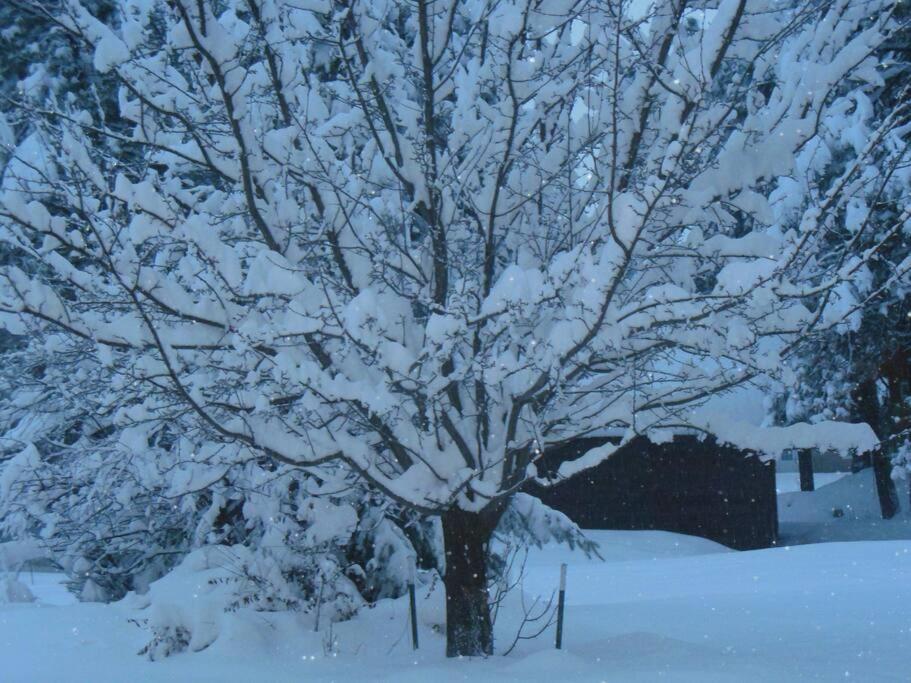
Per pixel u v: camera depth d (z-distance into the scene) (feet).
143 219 22.49
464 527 25.63
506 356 21.68
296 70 24.77
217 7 28.09
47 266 25.82
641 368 24.00
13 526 36.58
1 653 28.22
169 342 22.88
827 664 23.39
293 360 21.85
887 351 83.97
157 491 32.37
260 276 21.77
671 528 88.58
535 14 24.41
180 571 31.76
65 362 25.89
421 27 24.64
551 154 26.53
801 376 82.64
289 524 30.71
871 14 23.44
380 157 27.50
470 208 26.66
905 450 97.30
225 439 24.64
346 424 25.96
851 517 115.55
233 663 25.76
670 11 23.79
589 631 30.96
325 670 24.49
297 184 25.50
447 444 24.91
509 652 25.99
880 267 65.87
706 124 20.98
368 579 33.17
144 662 26.78
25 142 28.09
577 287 22.45
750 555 64.08
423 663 24.97
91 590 38.63
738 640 28.48
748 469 88.89
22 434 34.47
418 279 26.13
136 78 23.65
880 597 38.32
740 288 20.43
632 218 19.54
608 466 90.02
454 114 26.89
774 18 24.59
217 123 26.13
